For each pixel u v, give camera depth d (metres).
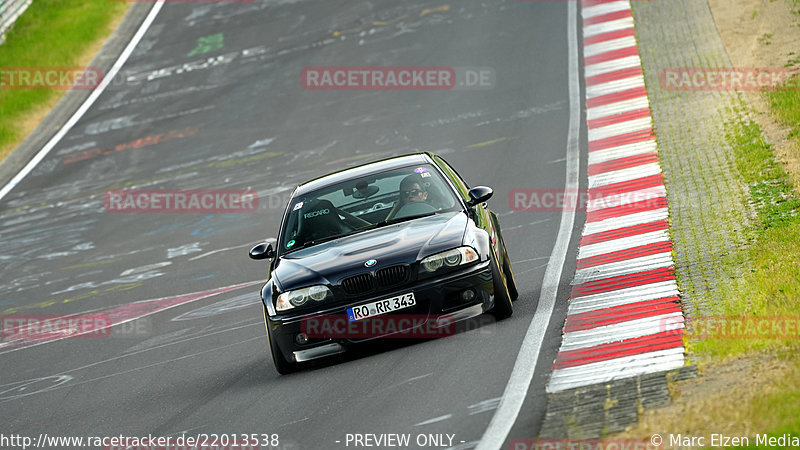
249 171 68.00
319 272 27.44
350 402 23.83
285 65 89.44
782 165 41.84
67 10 112.50
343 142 69.56
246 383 28.52
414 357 26.52
